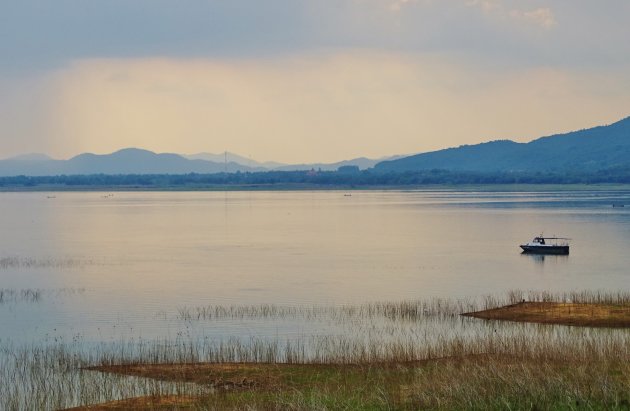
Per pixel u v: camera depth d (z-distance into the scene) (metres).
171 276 131.50
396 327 83.44
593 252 166.50
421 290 113.62
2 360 69.38
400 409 46.28
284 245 189.88
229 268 142.62
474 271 136.75
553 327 79.94
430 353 65.88
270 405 48.69
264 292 112.56
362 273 134.25
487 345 67.06
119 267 144.88
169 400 52.81
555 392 45.16
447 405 45.28
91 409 51.47
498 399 44.84
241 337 79.75
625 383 45.97
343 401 48.53
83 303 103.44
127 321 90.31
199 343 76.75
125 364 65.88
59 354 70.38
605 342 63.31
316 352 69.94
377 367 61.03
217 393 54.00
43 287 118.31
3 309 98.94
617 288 114.06
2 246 190.38
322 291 113.12
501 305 96.31
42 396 55.44
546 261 151.62
